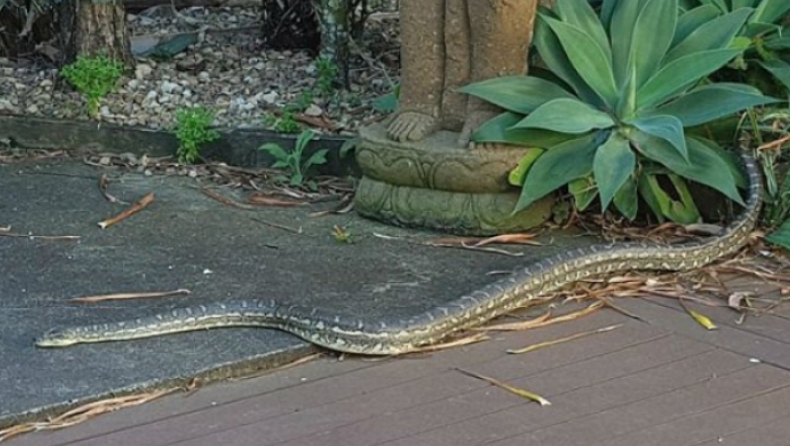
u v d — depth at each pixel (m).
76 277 4.57
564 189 5.18
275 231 5.14
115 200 5.54
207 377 3.74
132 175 5.97
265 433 3.40
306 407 3.57
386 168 5.14
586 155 4.96
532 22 5.09
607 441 3.34
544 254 4.88
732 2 5.44
